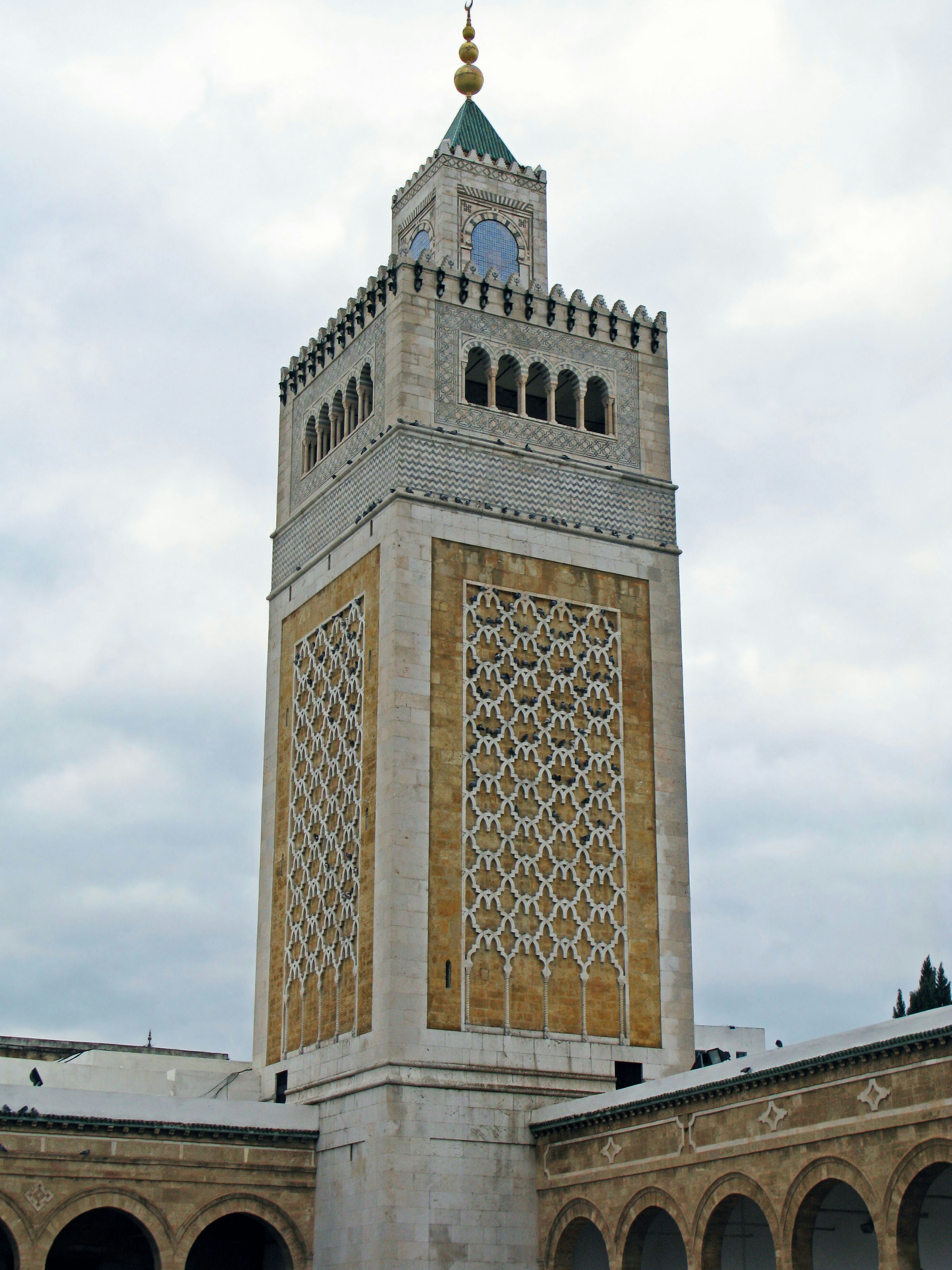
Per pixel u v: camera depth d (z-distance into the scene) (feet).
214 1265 194.29
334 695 204.44
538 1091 182.19
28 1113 170.40
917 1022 129.39
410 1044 177.88
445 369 204.74
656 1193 157.48
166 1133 176.86
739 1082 146.92
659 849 199.21
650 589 209.56
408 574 194.29
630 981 192.03
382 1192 172.14
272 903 210.79
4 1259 171.53
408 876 183.21
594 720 200.13
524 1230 176.45
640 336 220.64
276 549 228.43
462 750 190.70
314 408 226.17
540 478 206.28
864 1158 132.36
